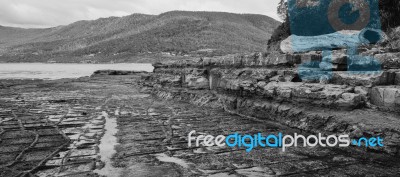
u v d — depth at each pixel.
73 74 59.78
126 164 6.22
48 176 5.59
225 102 12.84
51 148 7.29
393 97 7.39
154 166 6.12
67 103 15.13
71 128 9.43
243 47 192.38
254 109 10.90
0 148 7.29
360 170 5.85
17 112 12.35
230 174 5.73
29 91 21.23
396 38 11.51
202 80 15.67
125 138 8.20
